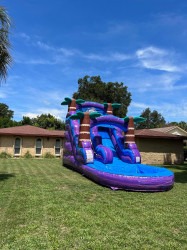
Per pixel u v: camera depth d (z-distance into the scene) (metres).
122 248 4.98
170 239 5.48
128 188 10.37
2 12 10.46
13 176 13.09
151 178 10.34
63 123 49.12
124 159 13.96
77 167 14.75
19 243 5.10
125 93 41.56
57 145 27.61
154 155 23.42
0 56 10.57
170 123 68.75
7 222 6.23
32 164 19.30
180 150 24.34
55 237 5.40
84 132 13.90
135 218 6.76
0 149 25.50
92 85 41.31
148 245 5.15
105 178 10.91
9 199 8.28
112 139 15.73
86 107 17.38
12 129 26.92
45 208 7.38
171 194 9.94
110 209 7.50
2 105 60.94
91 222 6.34
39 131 27.62
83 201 8.37
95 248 4.95
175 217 6.94
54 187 10.48
